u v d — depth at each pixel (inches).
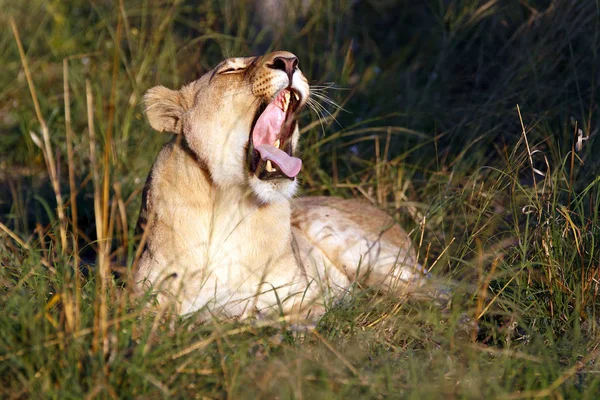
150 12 574.2
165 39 555.5
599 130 413.4
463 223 388.5
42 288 270.1
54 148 521.0
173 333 262.2
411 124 491.5
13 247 334.3
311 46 546.9
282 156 309.3
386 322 300.7
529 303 313.1
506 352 259.3
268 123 321.7
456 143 468.1
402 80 545.0
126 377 236.1
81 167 494.3
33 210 456.4
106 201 269.9
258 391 236.4
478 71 519.5
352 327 287.9
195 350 256.1
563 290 309.3
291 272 321.1
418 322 311.4
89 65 552.7
